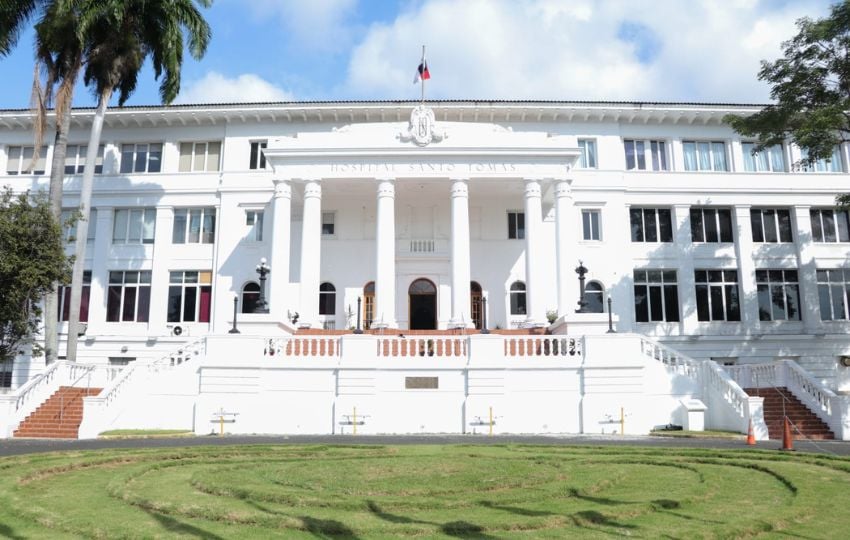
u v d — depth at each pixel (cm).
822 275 3619
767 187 3616
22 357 3297
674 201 3575
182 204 3531
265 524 778
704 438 1980
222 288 3416
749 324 3488
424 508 863
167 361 2277
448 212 3378
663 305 3522
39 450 1557
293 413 2203
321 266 3378
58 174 2656
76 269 2697
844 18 2573
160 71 2936
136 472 1152
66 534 743
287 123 3547
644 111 3538
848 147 3669
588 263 3444
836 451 1648
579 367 2245
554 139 3069
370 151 2980
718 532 741
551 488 990
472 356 2244
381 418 2203
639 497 943
